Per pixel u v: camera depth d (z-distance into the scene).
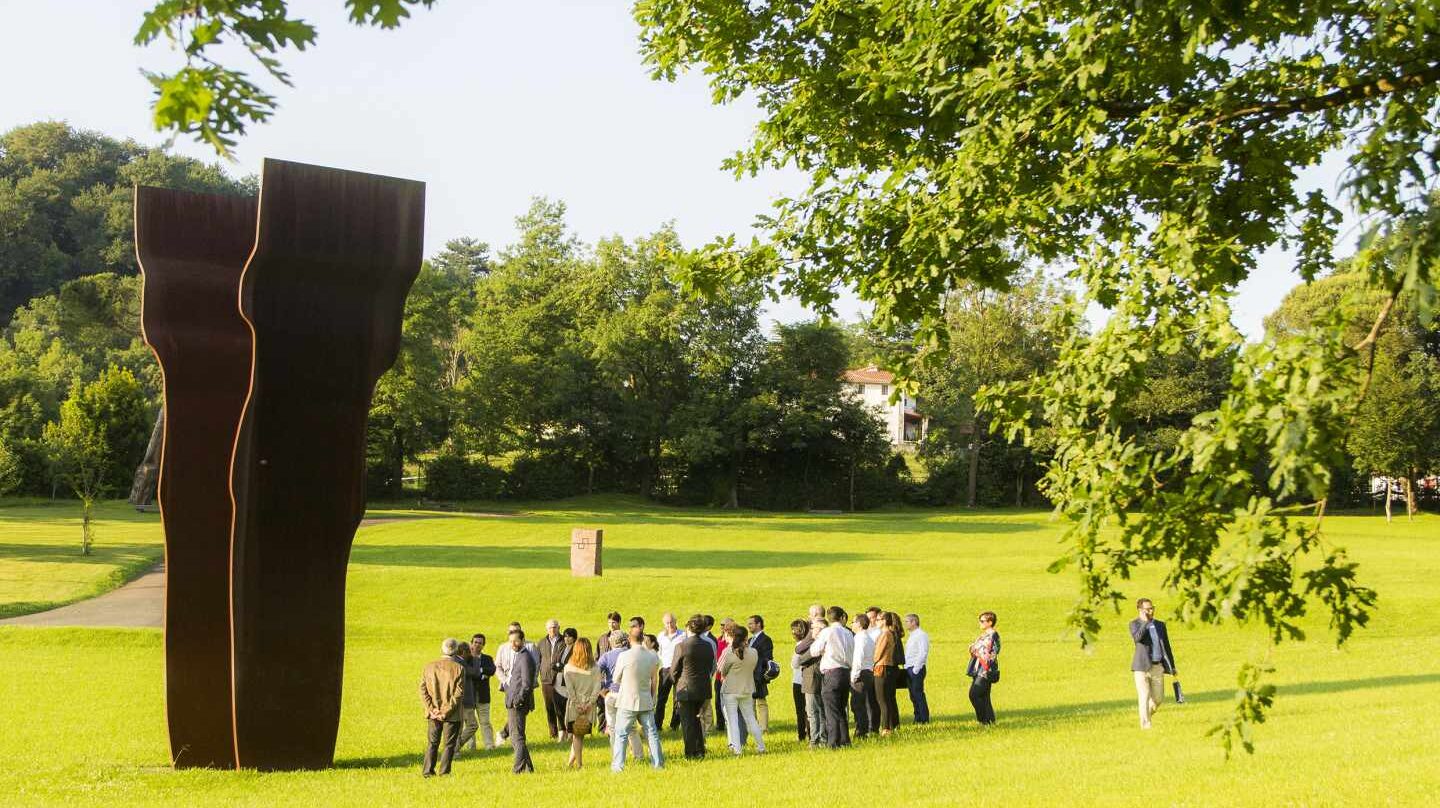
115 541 49.59
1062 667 25.25
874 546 53.25
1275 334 5.75
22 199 128.62
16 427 78.88
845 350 91.50
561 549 47.94
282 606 15.80
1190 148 9.17
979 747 15.12
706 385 91.25
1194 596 6.19
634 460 91.50
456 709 14.78
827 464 92.94
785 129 14.05
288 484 15.73
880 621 17.62
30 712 19.84
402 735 18.59
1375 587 35.09
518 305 96.38
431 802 12.41
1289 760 12.30
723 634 16.95
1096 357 7.09
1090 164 9.05
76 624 30.08
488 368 85.50
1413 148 5.93
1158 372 75.75
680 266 12.19
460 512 75.38
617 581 35.00
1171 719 17.19
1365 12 7.66
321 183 15.47
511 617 31.80
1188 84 9.91
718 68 15.36
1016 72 9.95
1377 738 13.61
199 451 16.45
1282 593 6.00
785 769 13.85
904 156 13.05
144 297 16.25
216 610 16.34
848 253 11.52
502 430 87.88
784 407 90.31
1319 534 5.87
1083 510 6.70
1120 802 10.45
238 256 16.72
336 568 16.06
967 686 23.16
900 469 93.69
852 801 11.53
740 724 16.12
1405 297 5.54
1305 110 8.30
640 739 16.45
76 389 76.81
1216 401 76.75
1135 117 9.98
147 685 22.73
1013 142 9.84
